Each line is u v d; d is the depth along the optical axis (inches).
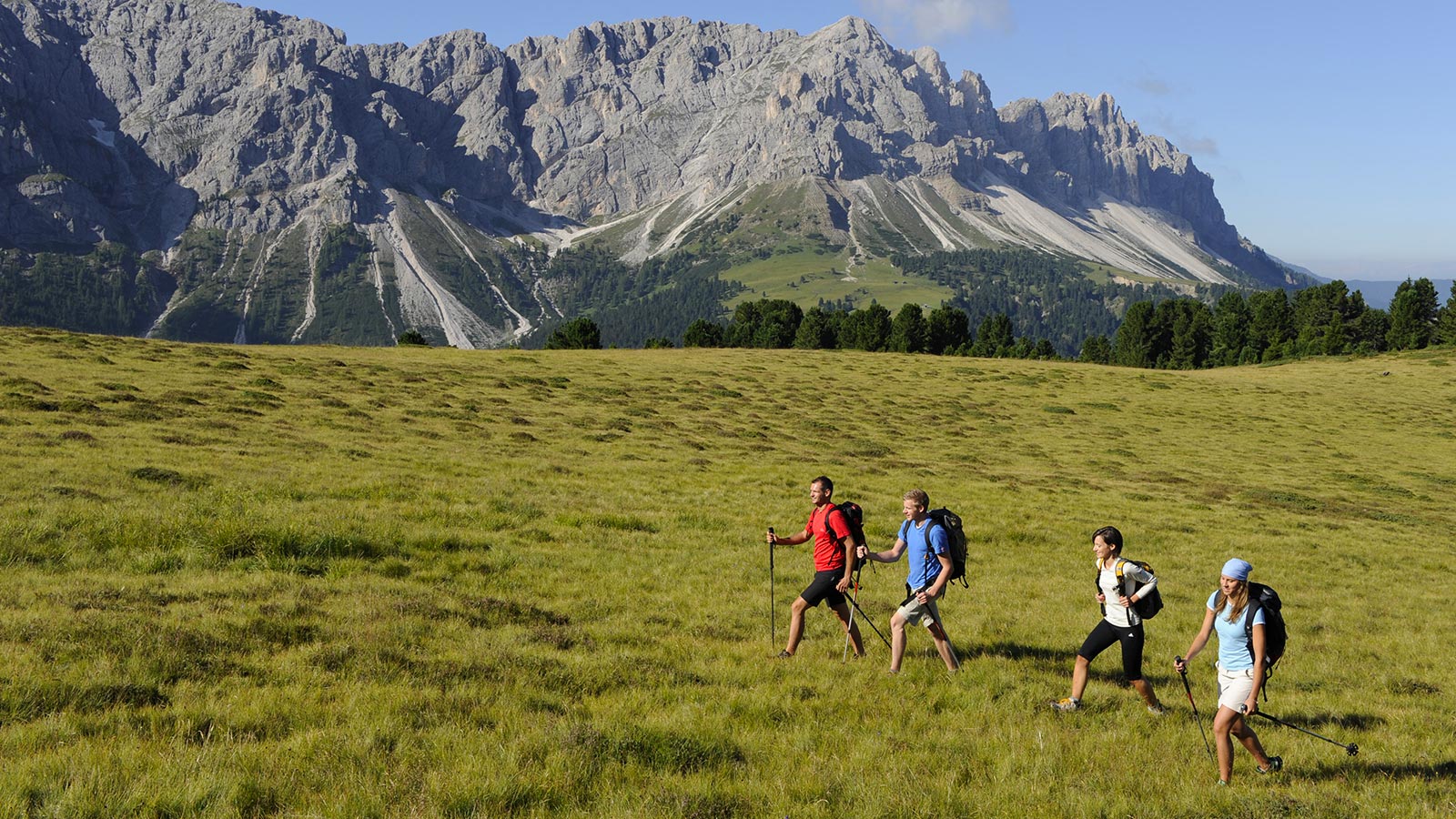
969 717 480.1
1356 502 1849.2
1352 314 5969.5
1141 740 469.4
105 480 951.0
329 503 967.0
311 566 704.4
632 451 1731.1
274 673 449.1
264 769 332.8
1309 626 856.3
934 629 575.8
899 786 364.2
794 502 1320.1
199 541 717.3
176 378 1984.5
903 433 2356.1
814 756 394.3
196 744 352.8
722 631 639.8
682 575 827.4
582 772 354.6
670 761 376.8
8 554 639.8
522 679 472.7
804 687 510.6
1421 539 1482.5
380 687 438.6
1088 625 761.6
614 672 505.4
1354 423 3021.7
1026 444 2345.0
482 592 685.3
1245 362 5757.9
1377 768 459.2
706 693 482.3
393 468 1286.9
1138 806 368.2
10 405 1423.5
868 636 668.7
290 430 1549.0
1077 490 1706.4
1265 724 530.6
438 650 516.4
